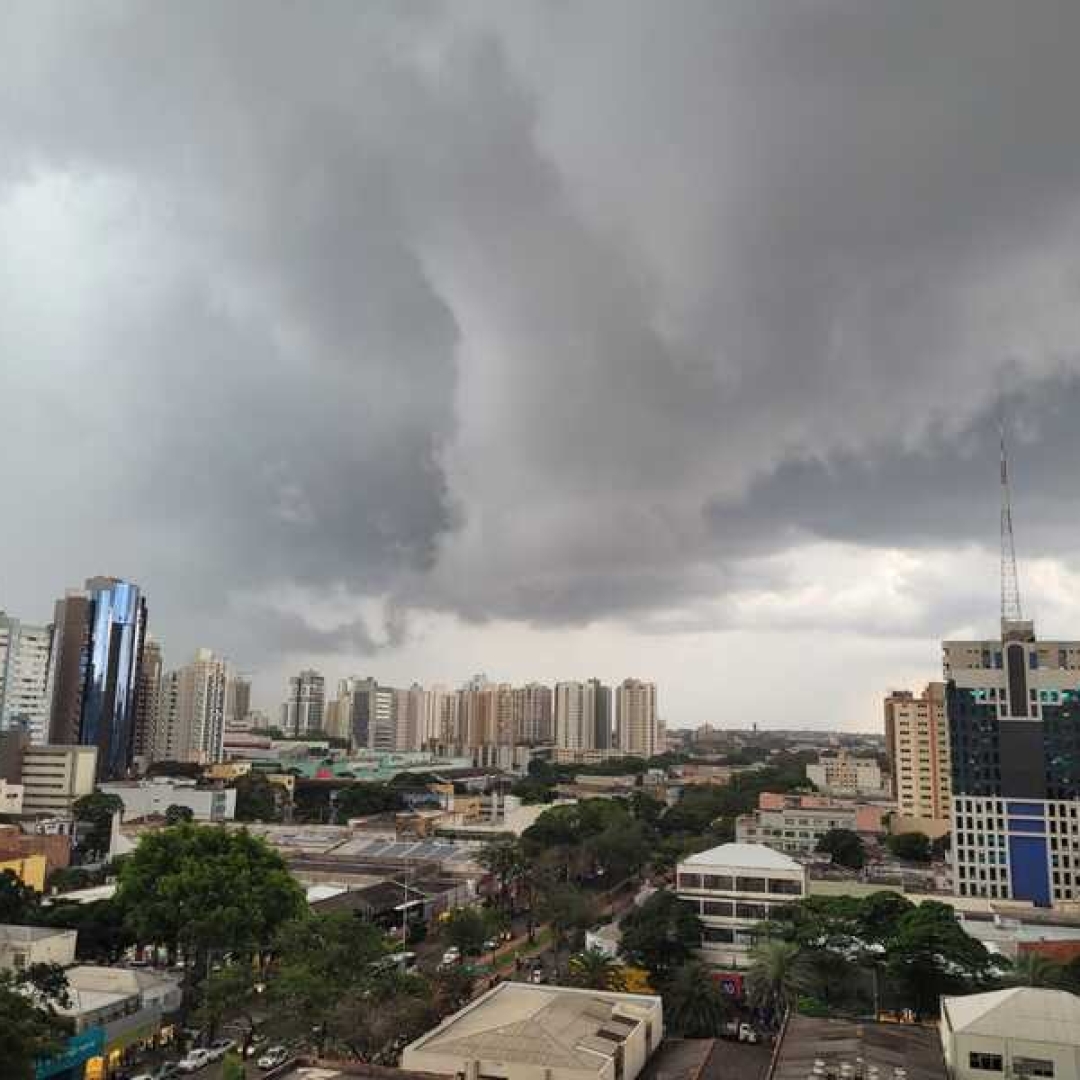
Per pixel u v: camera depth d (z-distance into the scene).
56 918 119.56
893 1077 68.69
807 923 116.50
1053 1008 73.88
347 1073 63.28
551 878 162.88
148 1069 89.44
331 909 136.50
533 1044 70.44
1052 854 185.12
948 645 198.00
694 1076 76.00
